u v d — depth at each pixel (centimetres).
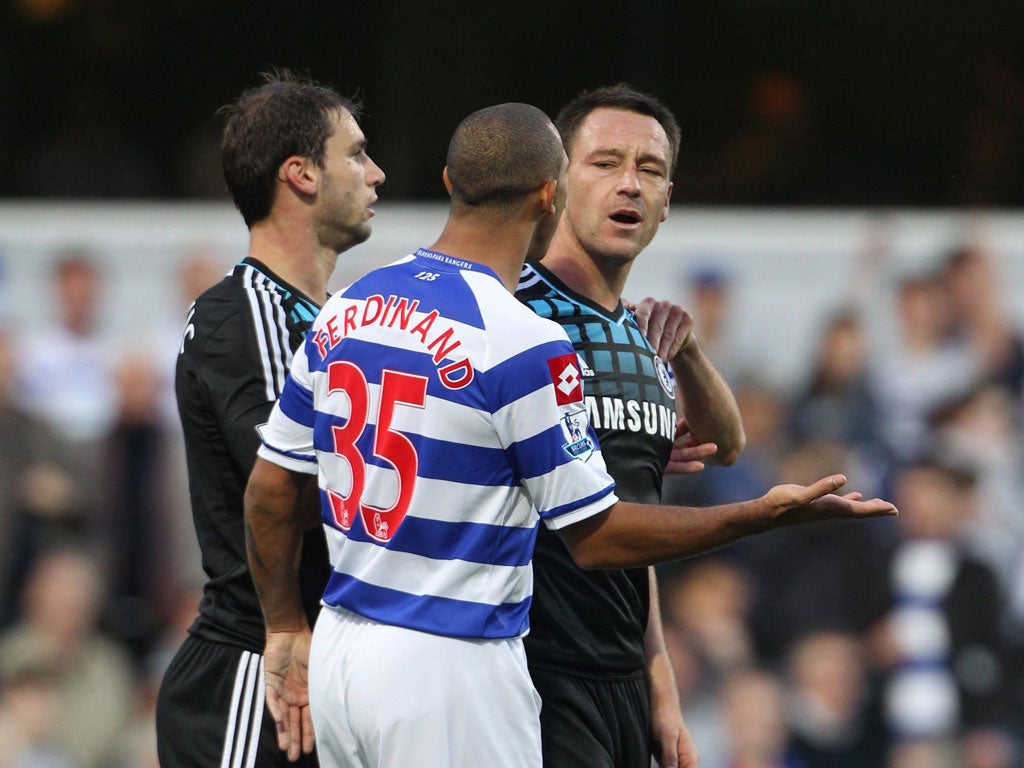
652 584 1130
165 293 2142
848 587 2152
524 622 898
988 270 2180
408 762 853
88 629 2089
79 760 2070
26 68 2709
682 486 2119
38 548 2077
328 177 1042
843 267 2173
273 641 967
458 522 858
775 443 2144
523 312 868
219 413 995
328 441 892
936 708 2127
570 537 875
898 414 2166
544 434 851
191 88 2716
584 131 1055
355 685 869
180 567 2100
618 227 1039
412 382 859
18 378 2097
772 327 2170
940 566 2145
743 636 2159
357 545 881
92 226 2147
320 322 909
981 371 2161
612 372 1033
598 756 1009
